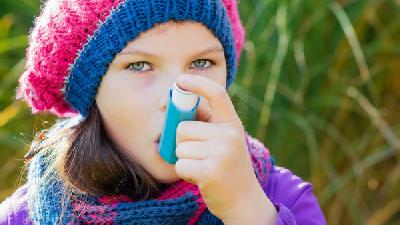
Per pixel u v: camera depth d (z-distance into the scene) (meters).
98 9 1.27
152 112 1.22
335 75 2.40
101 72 1.28
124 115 1.25
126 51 1.24
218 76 1.28
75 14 1.30
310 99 2.40
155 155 1.23
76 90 1.35
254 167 1.45
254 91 2.33
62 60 1.33
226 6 1.41
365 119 2.43
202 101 1.18
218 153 1.12
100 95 1.31
